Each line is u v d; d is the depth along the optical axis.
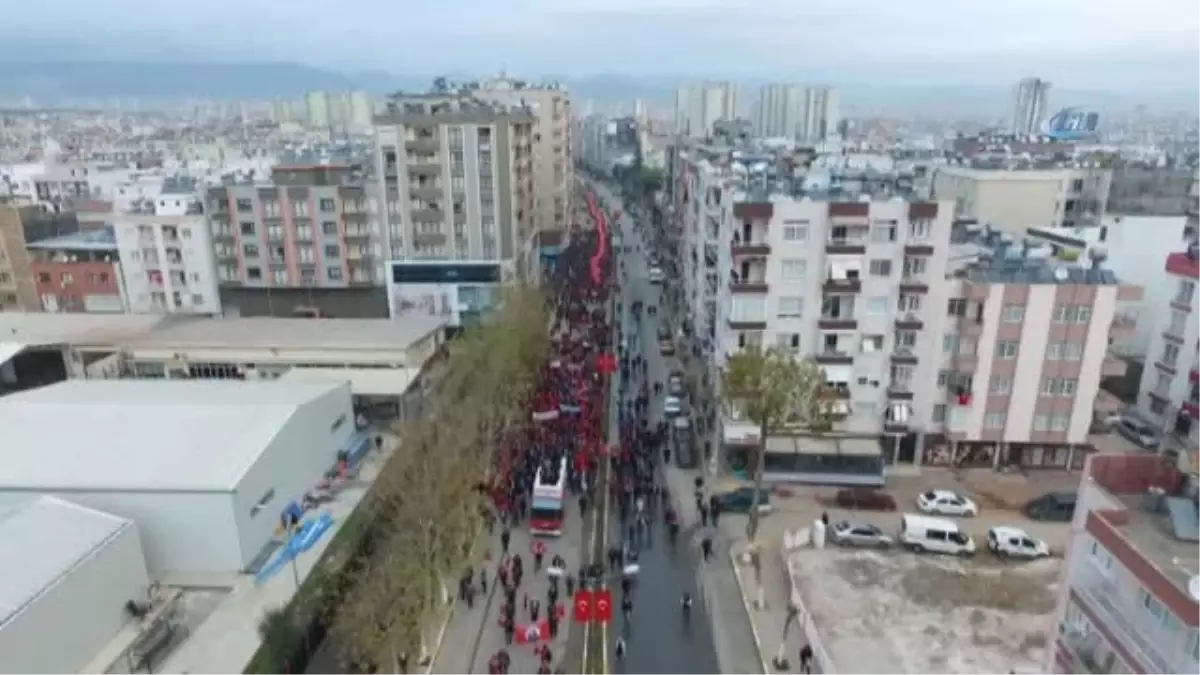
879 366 53.66
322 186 89.94
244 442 44.84
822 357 53.34
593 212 153.62
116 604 36.47
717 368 58.97
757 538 47.59
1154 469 26.23
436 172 85.81
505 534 46.34
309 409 50.31
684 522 49.91
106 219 104.31
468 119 84.25
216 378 67.81
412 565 37.81
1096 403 57.12
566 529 48.19
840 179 61.34
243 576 41.75
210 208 89.69
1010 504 50.88
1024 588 42.00
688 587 43.25
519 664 36.75
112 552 36.19
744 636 39.09
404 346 66.06
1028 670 33.56
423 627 36.91
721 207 59.75
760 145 115.38
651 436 60.19
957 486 53.19
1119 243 68.00
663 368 77.12
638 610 41.16
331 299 93.12
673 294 102.44
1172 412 55.84
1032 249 58.62
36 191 136.38
